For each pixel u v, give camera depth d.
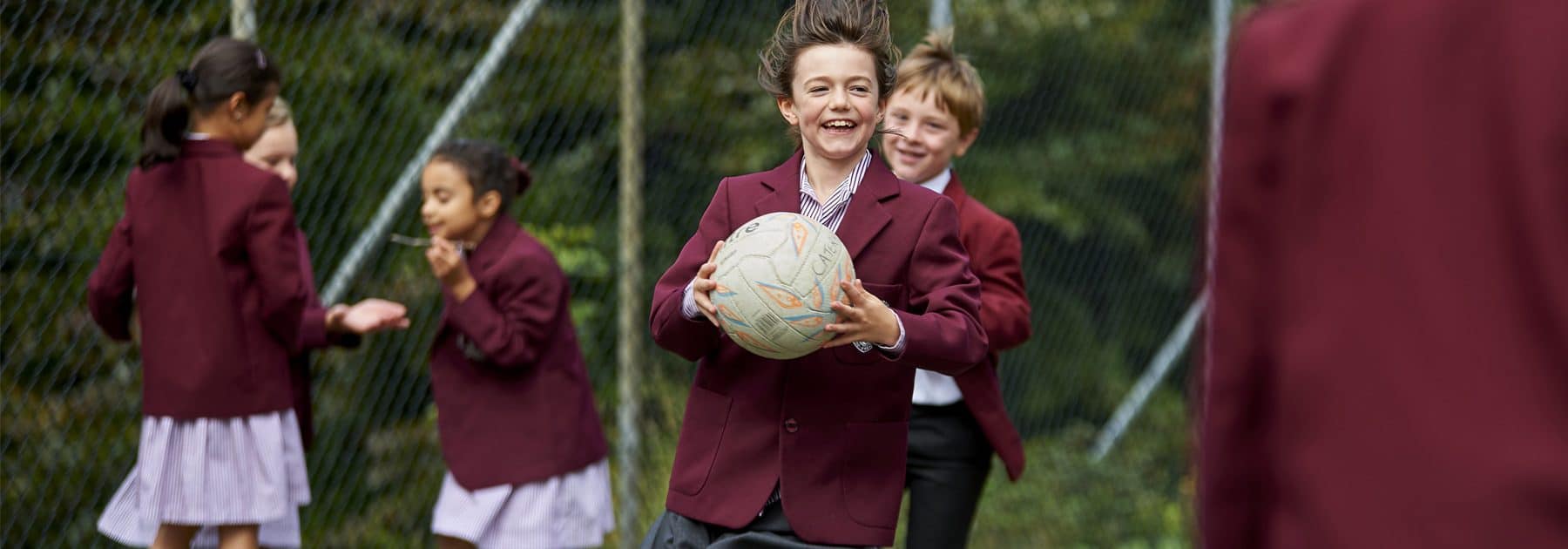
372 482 8.09
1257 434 1.37
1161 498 11.11
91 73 7.05
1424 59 1.25
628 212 7.55
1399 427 1.23
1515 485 1.17
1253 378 1.36
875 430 3.98
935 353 3.67
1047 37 14.30
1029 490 10.34
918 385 5.21
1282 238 1.33
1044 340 14.68
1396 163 1.25
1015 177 15.16
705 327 3.88
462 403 5.82
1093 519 10.52
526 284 5.72
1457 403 1.20
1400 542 1.22
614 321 9.41
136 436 7.21
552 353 5.90
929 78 5.43
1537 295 1.17
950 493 5.21
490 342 5.55
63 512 6.97
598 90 9.67
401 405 8.12
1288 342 1.32
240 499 5.08
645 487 8.25
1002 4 13.45
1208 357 1.42
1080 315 15.09
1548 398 1.17
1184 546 10.50
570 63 9.52
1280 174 1.33
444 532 5.78
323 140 7.96
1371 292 1.25
